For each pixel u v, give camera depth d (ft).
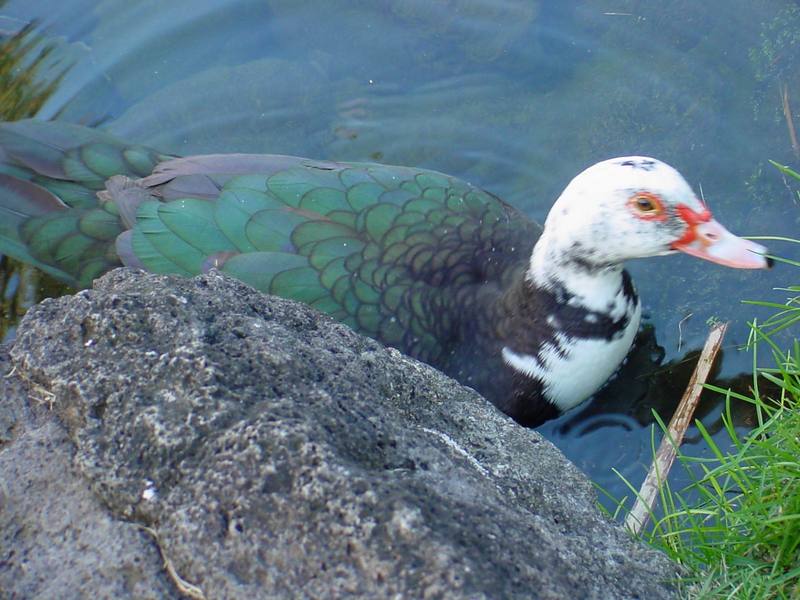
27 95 5.87
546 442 4.52
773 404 5.10
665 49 5.82
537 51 5.89
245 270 5.09
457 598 4.06
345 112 5.85
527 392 5.14
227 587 4.10
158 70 5.93
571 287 5.07
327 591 4.08
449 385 4.54
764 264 4.92
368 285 5.09
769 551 4.56
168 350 4.30
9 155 5.33
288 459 4.14
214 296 4.42
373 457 4.22
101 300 4.36
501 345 5.12
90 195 5.29
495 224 5.22
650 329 5.34
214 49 5.97
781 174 5.51
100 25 6.02
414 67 5.91
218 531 4.13
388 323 5.08
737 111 5.66
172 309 4.36
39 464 4.27
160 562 4.17
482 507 4.20
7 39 5.99
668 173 4.93
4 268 5.57
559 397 5.18
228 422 4.20
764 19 5.78
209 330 4.32
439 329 5.10
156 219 5.17
